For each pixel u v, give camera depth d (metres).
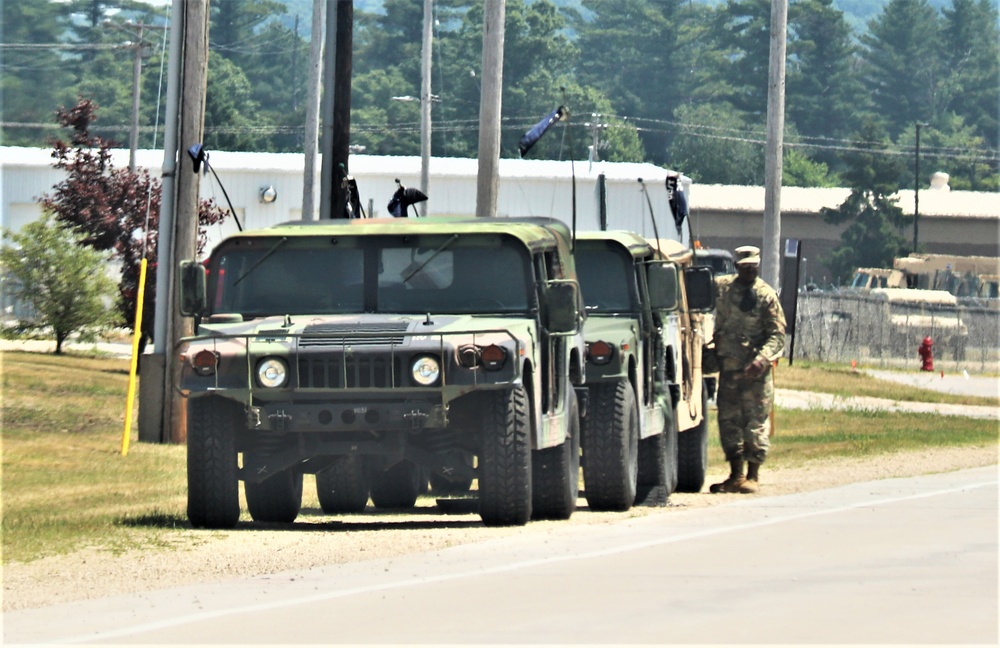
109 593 37.22
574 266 56.00
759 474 71.25
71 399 101.12
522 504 48.22
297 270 50.53
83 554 43.28
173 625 32.97
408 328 47.47
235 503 48.78
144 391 83.88
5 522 50.25
